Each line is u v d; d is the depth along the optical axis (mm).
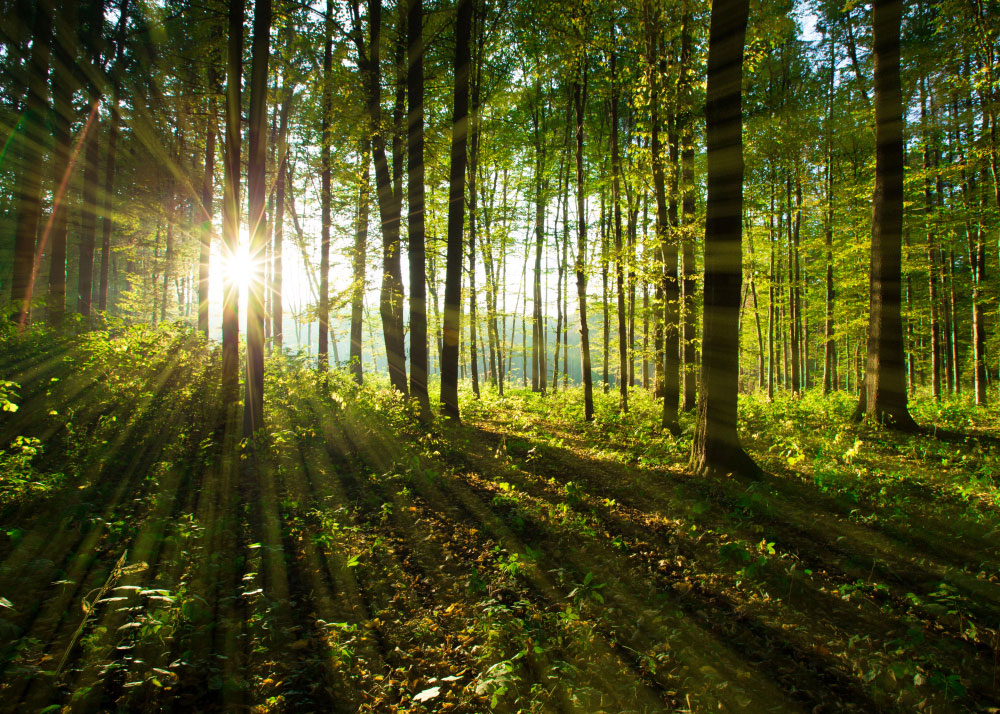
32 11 13594
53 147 14203
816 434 10984
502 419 15047
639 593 5016
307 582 5250
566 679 3717
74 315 13125
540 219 21812
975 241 16969
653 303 12320
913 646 4074
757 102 17766
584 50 13344
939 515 6473
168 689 3508
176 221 18672
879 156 10781
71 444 7961
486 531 6422
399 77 13188
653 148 11719
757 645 4238
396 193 13789
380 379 21766
